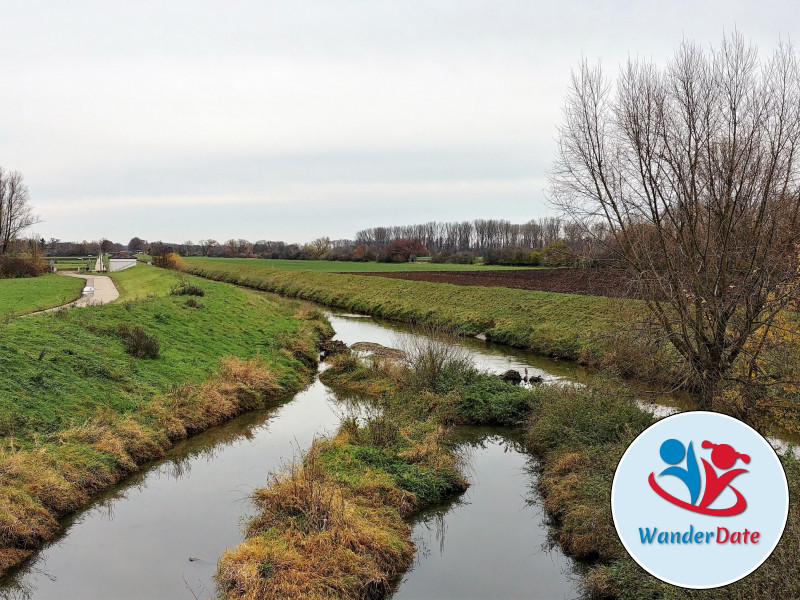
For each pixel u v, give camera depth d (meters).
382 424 16.45
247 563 9.54
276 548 10.01
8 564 10.29
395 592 9.88
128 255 155.25
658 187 13.66
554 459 14.70
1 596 9.53
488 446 17.11
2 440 12.98
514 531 12.09
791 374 12.55
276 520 11.15
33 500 11.66
